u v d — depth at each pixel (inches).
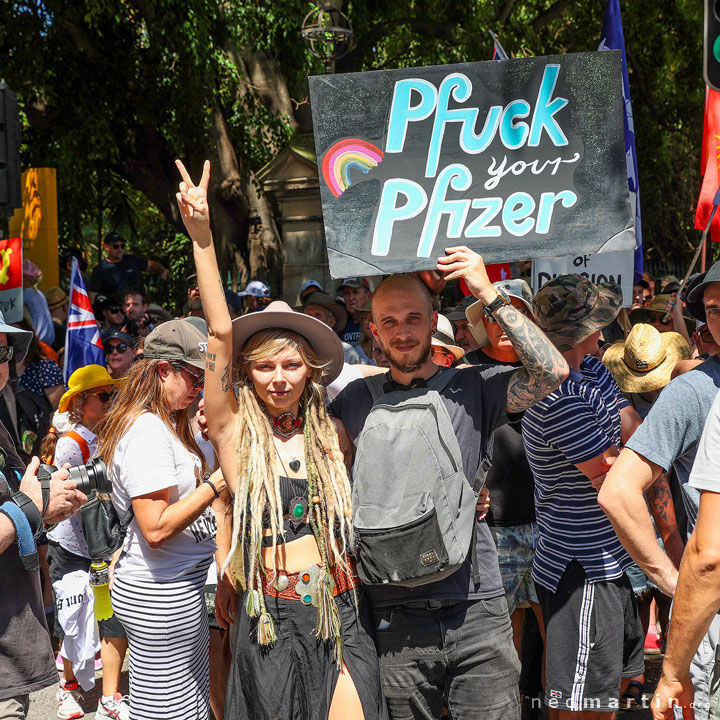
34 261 383.6
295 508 116.8
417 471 114.9
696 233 800.9
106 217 859.4
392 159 116.4
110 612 138.9
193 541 138.0
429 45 634.8
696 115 733.3
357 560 115.9
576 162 117.2
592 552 138.2
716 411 94.7
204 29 465.4
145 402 137.3
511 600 164.2
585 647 137.3
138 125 613.9
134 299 396.8
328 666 114.2
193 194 117.0
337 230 116.0
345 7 541.6
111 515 137.7
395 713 119.4
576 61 116.5
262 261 574.6
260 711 113.4
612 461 134.3
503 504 163.0
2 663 113.3
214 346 118.7
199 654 138.6
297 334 122.7
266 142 555.8
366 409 126.6
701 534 92.1
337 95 116.1
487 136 116.9
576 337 145.5
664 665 95.8
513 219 116.9
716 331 114.7
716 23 149.2
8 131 262.1
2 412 213.2
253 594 114.6
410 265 116.1
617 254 229.1
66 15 502.0
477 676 118.4
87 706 200.4
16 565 115.3
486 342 186.5
